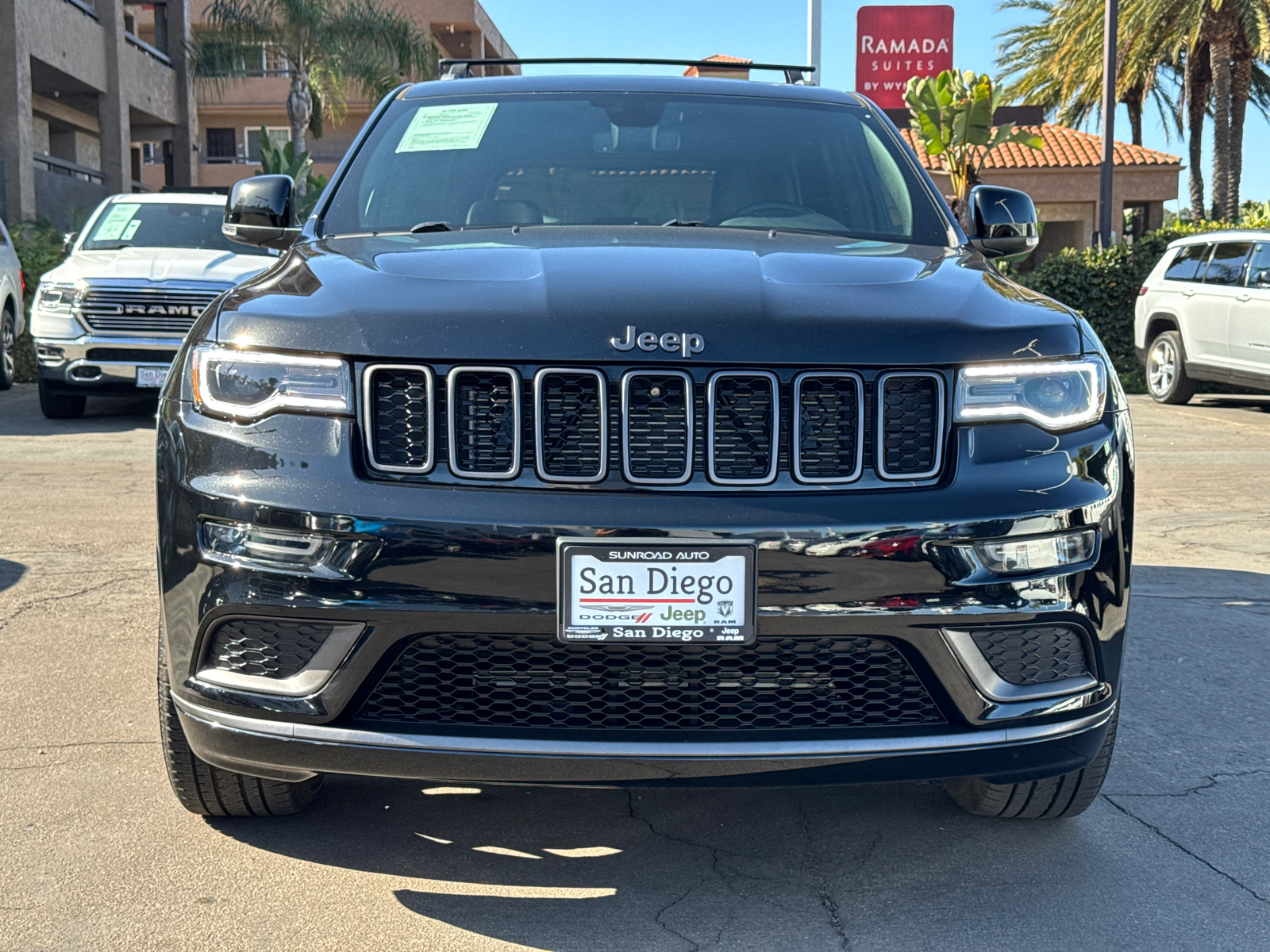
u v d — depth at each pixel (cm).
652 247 286
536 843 277
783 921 243
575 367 231
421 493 228
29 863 261
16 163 1928
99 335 973
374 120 378
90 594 480
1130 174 3077
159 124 2734
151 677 383
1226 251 1287
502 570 224
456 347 232
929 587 230
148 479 751
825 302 249
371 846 273
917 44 2909
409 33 2623
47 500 679
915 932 239
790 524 227
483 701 231
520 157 353
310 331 239
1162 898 254
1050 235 3431
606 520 225
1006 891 257
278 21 2588
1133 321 1653
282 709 231
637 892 255
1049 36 3206
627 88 387
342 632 227
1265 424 1170
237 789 270
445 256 275
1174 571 565
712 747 225
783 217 337
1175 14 2797
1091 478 243
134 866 261
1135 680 404
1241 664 421
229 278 987
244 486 232
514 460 230
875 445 237
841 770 230
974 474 238
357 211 337
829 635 229
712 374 233
